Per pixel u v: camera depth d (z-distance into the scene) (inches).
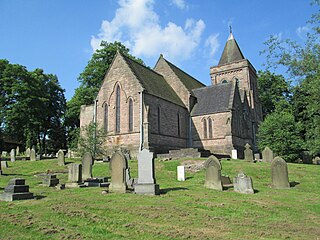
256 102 2421.3
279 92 2620.6
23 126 2160.4
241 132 1798.7
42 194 583.8
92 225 365.4
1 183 797.9
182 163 1099.9
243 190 662.5
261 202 548.4
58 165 1213.7
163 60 2000.5
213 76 2474.2
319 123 1192.8
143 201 505.4
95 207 449.7
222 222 401.4
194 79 2368.4
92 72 2220.7
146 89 1476.4
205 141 1727.4
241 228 375.9
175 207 466.9
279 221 422.6
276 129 1505.9
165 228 359.9
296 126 1521.9
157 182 819.4
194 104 1893.5
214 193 629.6
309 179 878.4
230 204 514.6
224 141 1660.9
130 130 1445.6
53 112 2664.9
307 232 369.1
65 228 349.4
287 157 1450.5
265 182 842.8
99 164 1198.3
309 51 1085.1
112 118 1518.2
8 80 2133.4
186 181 838.5
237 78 2361.0
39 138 2490.2
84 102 2242.9
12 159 1425.9
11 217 386.6
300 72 1103.0
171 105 1664.6
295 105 2071.9
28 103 2146.9
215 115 1720.0
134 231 345.7
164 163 1131.9
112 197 540.7
